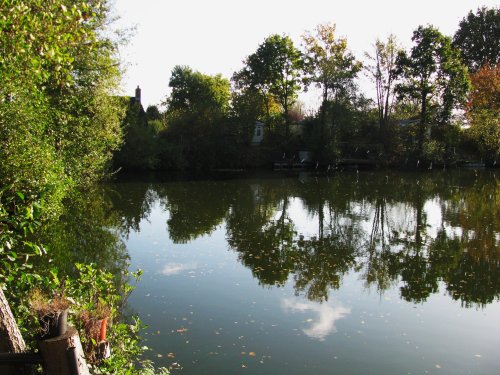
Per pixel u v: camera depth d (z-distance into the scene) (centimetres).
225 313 961
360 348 815
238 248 1560
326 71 4838
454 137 5172
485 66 5394
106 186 3256
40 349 348
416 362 768
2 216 520
